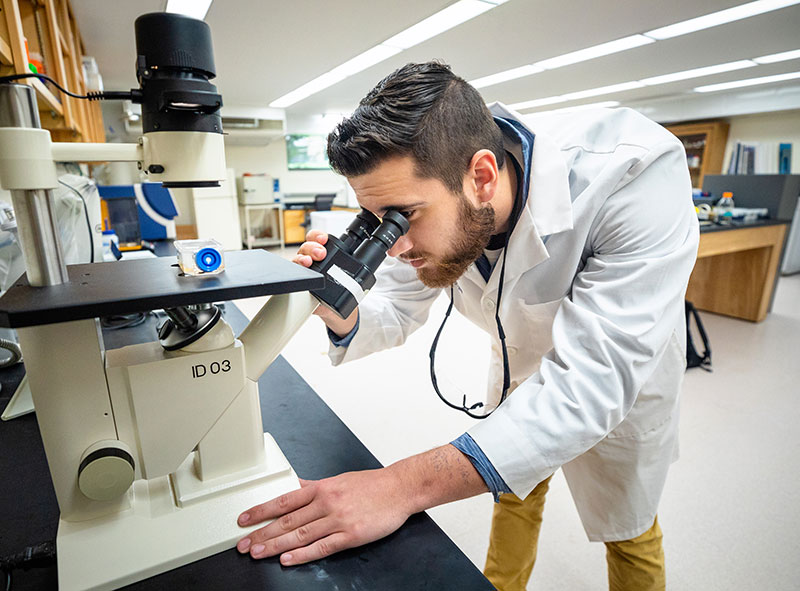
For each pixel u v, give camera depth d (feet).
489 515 5.34
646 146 2.39
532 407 1.95
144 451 1.72
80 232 4.23
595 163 2.55
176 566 1.61
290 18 10.50
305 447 2.32
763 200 11.94
